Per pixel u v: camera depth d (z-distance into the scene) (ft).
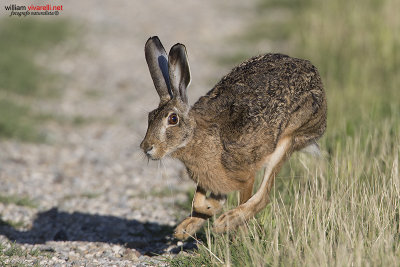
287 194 62.13
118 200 77.71
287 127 56.75
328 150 73.56
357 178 59.62
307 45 132.05
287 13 190.60
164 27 191.52
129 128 113.29
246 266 47.47
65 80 142.00
